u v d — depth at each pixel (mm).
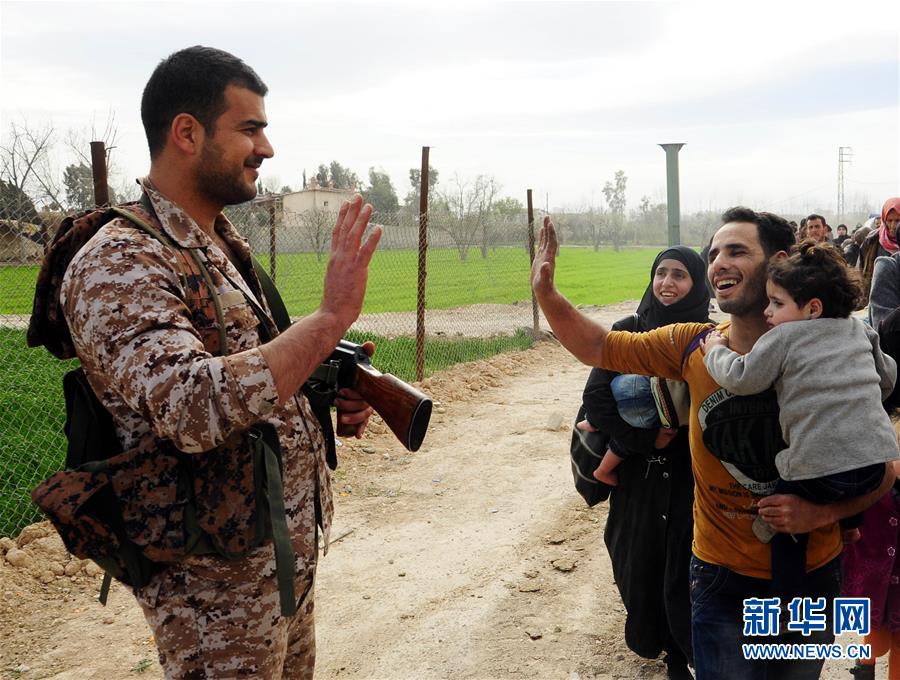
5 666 3660
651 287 3307
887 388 2408
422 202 9000
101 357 1753
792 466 2123
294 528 2104
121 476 1854
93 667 3662
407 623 4094
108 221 1957
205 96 1988
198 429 1681
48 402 7391
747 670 2352
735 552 2344
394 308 16438
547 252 2611
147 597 1963
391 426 2252
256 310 2131
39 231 7461
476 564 4773
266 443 1992
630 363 2570
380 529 5332
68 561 4590
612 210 128250
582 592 4375
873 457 2053
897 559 2898
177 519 1868
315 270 13891
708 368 2283
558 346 12570
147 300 1776
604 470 3238
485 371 10172
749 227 2336
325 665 3725
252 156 2084
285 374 1770
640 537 3156
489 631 3977
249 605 1981
